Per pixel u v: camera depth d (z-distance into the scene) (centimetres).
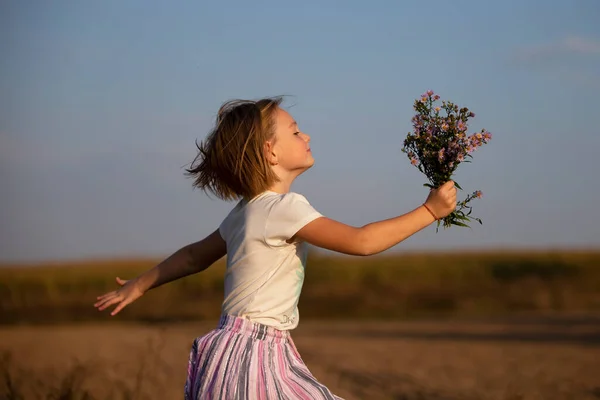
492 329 2256
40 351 1516
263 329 445
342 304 3978
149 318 3544
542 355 1490
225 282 471
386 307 3900
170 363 1271
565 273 4744
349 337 1995
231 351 439
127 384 998
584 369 1273
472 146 458
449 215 467
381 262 4944
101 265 5716
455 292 4288
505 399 965
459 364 1348
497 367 1305
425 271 4662
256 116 476
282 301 453
